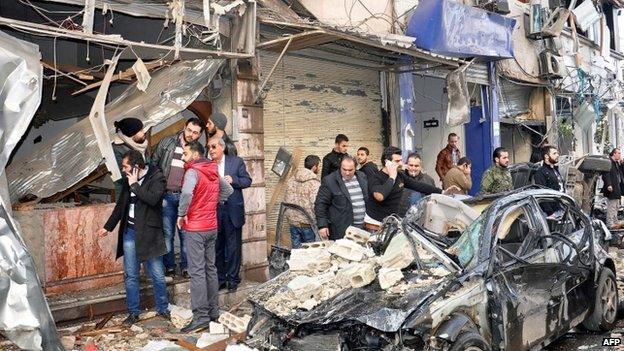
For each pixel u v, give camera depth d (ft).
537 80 52.19
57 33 19.56
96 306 22.88
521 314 16.94
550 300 18.43
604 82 65.26
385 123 39.17
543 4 52.90
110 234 24.80
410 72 38.32
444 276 16.31
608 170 38.63
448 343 14.64
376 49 32.96
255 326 17.04
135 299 22.33
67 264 23.57
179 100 25.50
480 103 47.32
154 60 25.98
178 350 17.88
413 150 39.93
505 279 16.69
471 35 38.04
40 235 22.86
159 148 25.62
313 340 15.64
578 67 56.39
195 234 21.42
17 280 16.99
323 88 35.22
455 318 15.01
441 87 46.37
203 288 21.53
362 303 15.64
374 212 24.97
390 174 24.48
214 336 19.22
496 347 16.16
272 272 24.47
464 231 18.04
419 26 35.65
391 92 39.24
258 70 29.27
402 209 26.07
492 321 16.20
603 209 44.11
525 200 19.13
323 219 25.27
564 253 19.56
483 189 31.65
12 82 18.02
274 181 32.37
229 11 25.73
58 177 23.89
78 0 22.40
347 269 17.30
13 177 23.57
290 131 33.32
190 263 21.52
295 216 27.84
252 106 29.04
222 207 25.32
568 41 58.18
